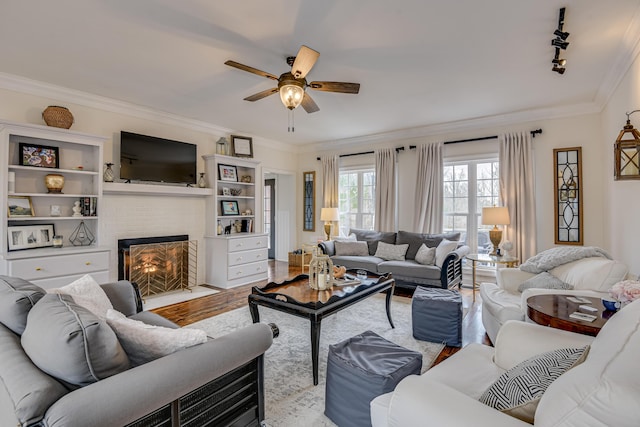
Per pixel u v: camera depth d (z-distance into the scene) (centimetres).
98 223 383
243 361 151
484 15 231
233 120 507
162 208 479
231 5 222
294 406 202
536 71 323
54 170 352
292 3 218
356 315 374
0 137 314
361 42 268
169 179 466
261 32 254
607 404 71
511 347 161
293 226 730
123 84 361
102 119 413
